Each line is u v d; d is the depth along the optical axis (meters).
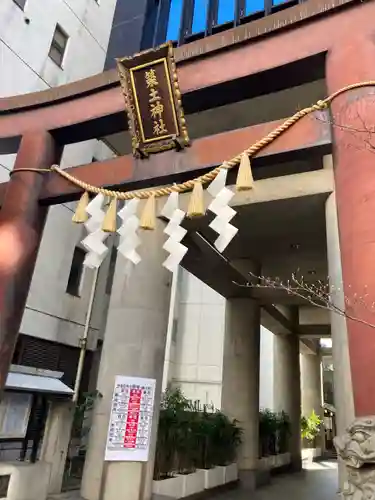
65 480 9.80
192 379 20.75
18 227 6.80
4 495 6.53
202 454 11.06
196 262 12.09
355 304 4.50
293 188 8.39
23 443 7.45
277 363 19.33
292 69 5.97
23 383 7.32
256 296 14.71
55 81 14.39
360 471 3.93
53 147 7.59
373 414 4.05
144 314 8.96
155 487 8.41
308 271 14.02
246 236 11.16
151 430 8.34
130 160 6.66
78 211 6.34
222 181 5.45
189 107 6.73
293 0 11.56
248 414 13.41
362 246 4.59
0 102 8.03
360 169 4.87
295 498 10.96
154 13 14.99
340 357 6.14
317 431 23.02
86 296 15.07
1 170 12.07
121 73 6.42
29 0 13.73
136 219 6.02
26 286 6.77
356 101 5.11
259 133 5.83
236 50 6.39
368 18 5.58
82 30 16.17
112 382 8.59
